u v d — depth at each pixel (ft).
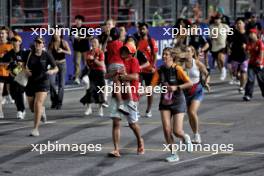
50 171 79.36
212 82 168.45
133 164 82.48
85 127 108.47
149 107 117.60
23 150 91.20
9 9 147.33
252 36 136.05
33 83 100.22
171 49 81.71
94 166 81.71
